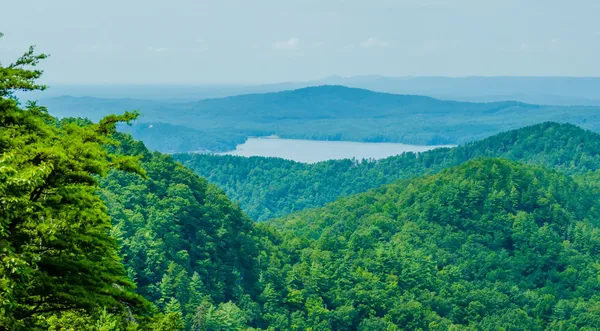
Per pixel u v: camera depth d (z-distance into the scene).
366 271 116.44
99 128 21.23
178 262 82.44
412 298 109.62
